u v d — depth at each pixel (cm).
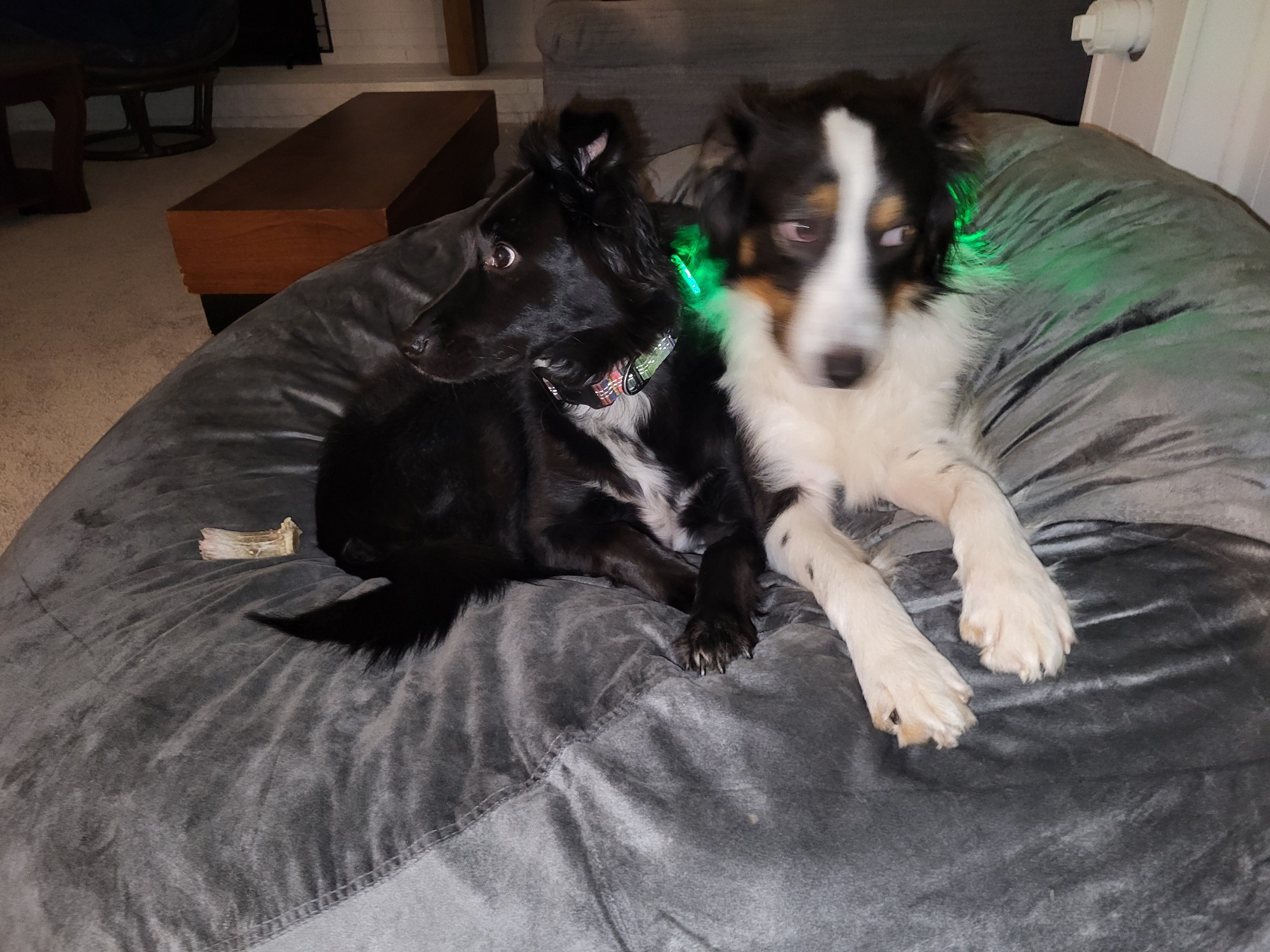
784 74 120
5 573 75
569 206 68
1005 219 80
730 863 44
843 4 116
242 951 46
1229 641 46
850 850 43
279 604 68
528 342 72
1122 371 60
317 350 97
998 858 43
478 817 47
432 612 64
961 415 69
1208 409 54
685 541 81
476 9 288
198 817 50
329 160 158
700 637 58
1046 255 73
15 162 245
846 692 50
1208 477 51
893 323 66
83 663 62
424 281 101
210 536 75
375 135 177
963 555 54
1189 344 59
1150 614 48
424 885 46
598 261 69
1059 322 69
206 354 94
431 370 72
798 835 44
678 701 49
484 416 87
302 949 46
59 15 222
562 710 51
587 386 75
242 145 268
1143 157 79
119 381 142
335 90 290
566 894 45
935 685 48
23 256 191
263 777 51
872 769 46
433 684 57
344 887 47
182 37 239
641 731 49
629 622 59
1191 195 70
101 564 74
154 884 48
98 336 156
